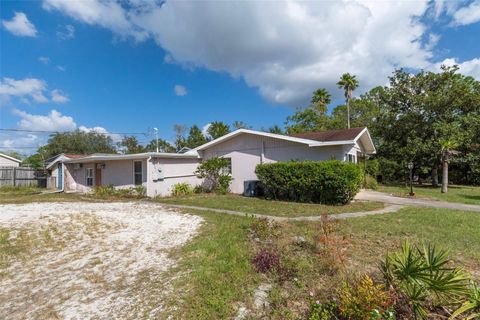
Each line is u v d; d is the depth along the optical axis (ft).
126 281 14.19
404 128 76.84
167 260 16.92
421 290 9.29
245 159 51.06
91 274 15.20
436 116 73.56
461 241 19.01
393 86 82.02
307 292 12.05
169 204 39.29
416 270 9.41
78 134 135.33
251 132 48.83
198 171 52.70
